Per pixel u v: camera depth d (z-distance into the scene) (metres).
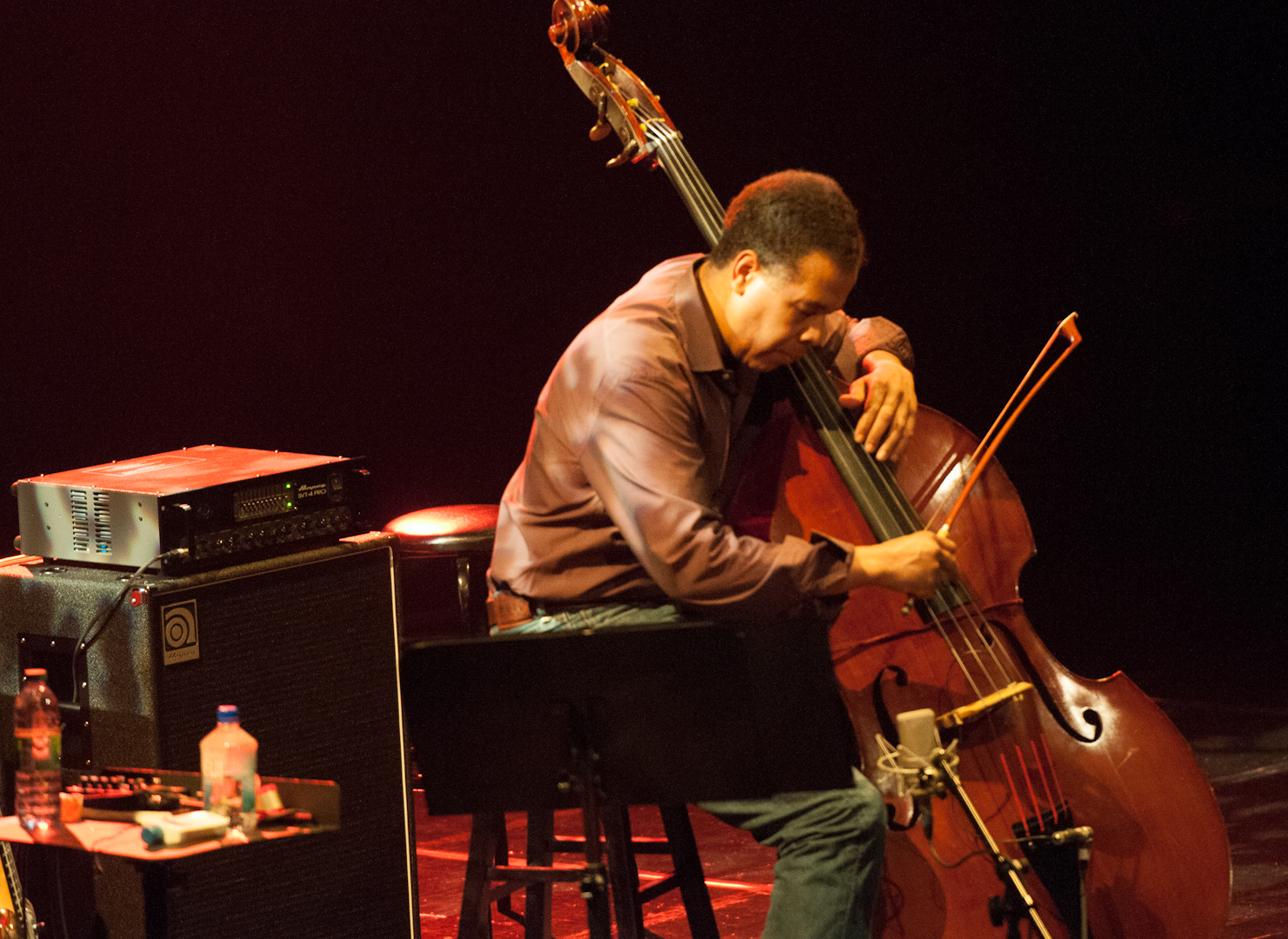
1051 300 30.44
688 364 8.79
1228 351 30.31
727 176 28.69
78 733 10.70
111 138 24.67
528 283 28.05
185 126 25.20
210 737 9.18
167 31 24.81
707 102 28.39
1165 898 9.55
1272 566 26.41
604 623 9.12
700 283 8.91
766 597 8.39
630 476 8.46
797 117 28.89
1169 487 30.02
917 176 29.67
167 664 10.39
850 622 9.90
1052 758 9.66
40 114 24.12
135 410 25.41
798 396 9.80
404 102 26.67
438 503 27.97
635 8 27.72
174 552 10.38
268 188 26.00
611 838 9.30
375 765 11.56
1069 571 27.30
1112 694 9.86
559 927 13.38
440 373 27.83
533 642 8.05
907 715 8.88
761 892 14.01
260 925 10.82
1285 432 30.19
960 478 10.33
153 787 9.62
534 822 10.23
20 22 23.78
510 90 27.22
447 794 8.34
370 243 26.91
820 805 8.59
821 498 10.03
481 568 21.27
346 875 11.35
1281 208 30.16
